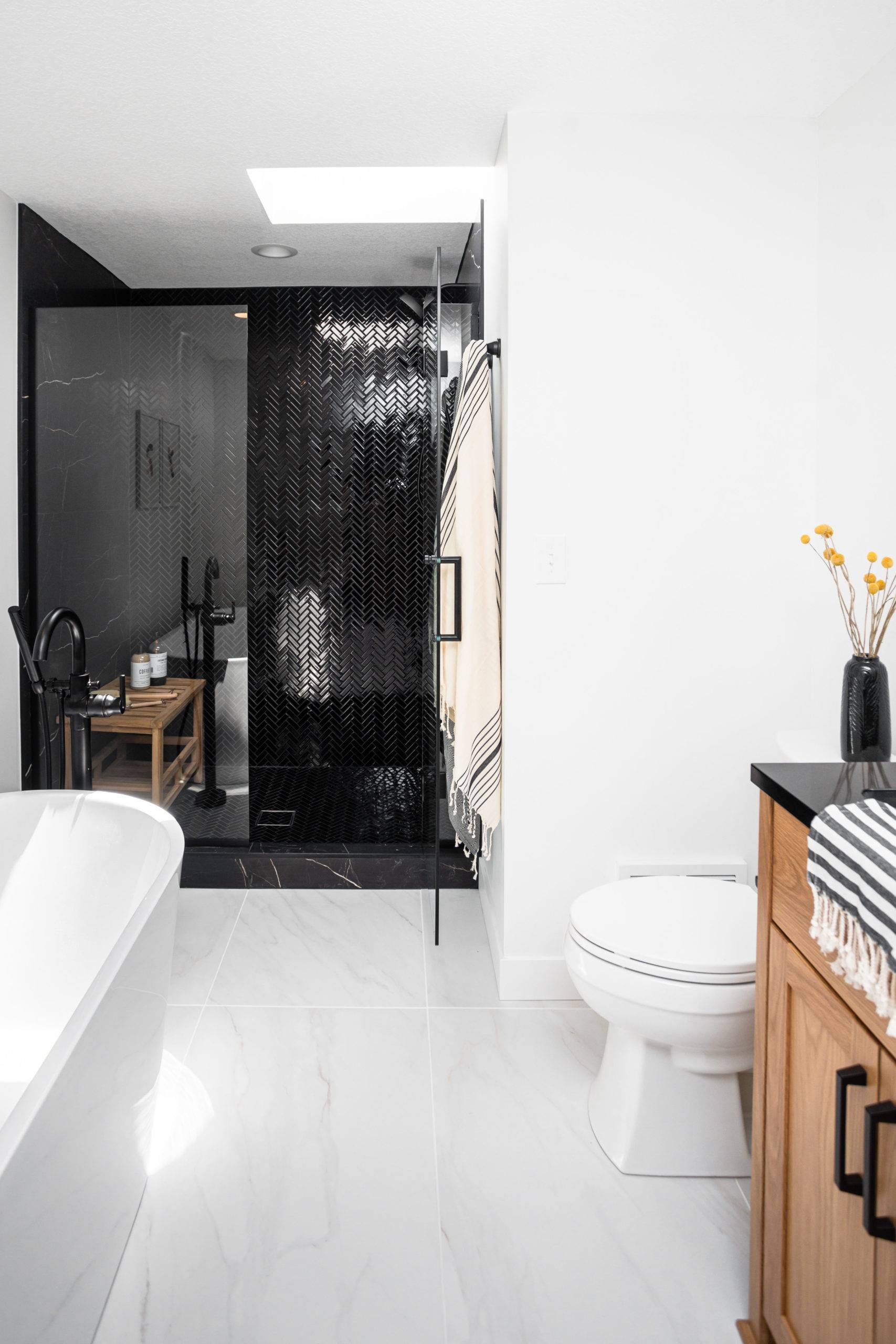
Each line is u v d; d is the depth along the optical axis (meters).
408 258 3.59
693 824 2.55
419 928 3.04
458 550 2.58
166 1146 1.94
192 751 3.37
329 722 4.40
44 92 2.23
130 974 1.56
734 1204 1.81
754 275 2.41
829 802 1.20
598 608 2.48
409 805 3.89
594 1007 1.88
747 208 2.39
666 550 2.47
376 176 2.91
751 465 2.46
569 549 2.46
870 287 2.15
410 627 4.34
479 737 2.54
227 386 3.29
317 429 4.22
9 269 2.91
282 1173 1.86
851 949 1.04
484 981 2.68
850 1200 1.11
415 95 2.26
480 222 2.85
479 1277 1.61
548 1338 1.49
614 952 1.81
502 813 2.60
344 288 4.12
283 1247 1.67
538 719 2.51
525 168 2.36
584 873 2.55
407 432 4.23
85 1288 1.43
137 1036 1.63
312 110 2.33
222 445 3.29
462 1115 2.05
